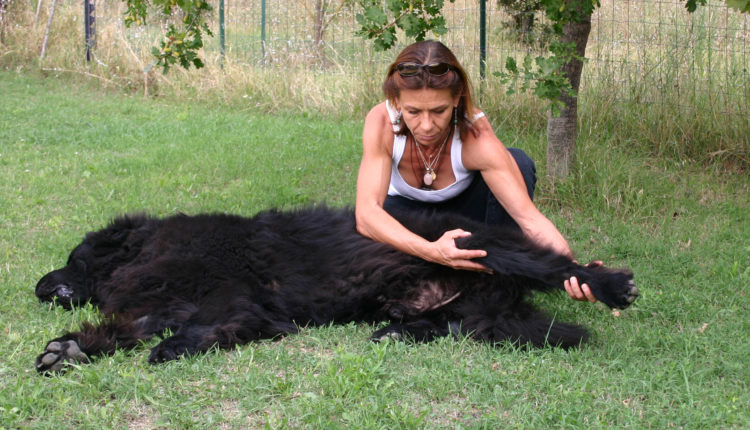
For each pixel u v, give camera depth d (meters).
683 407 2.65
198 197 5.84
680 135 7.03
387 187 3.67
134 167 6.71
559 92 3.88
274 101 9.66
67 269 3.80
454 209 4.02
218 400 2.74
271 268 3.58
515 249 3.29
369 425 2.51
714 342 3.24
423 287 3.54
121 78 10.84
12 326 3.39
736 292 3.93
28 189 5.87
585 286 3.08
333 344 3.32
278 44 10.88
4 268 4.15
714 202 5.75
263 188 6.15
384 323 3.57
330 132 8.21
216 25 11.80
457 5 9.36
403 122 3.55
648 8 8.10
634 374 2.92
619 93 7.46
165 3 4.29
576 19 4.10
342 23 10.53
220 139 7.90
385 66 9.34
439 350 3.16
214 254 3.57
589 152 6.19
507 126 7.66
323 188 6.27
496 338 3.24
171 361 3.01
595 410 2.65
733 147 6.68
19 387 2.72
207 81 10.32
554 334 3.21
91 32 11.50
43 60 11.55
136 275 3.59
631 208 5.57
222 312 3.30
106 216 5.26
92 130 8.19
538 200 5.72
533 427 2.54
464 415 2.65
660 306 3.68
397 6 3.74
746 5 2.85
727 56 7.39
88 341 3.08
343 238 3.67
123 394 2.77
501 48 8.24
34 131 7.99
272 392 2.79
